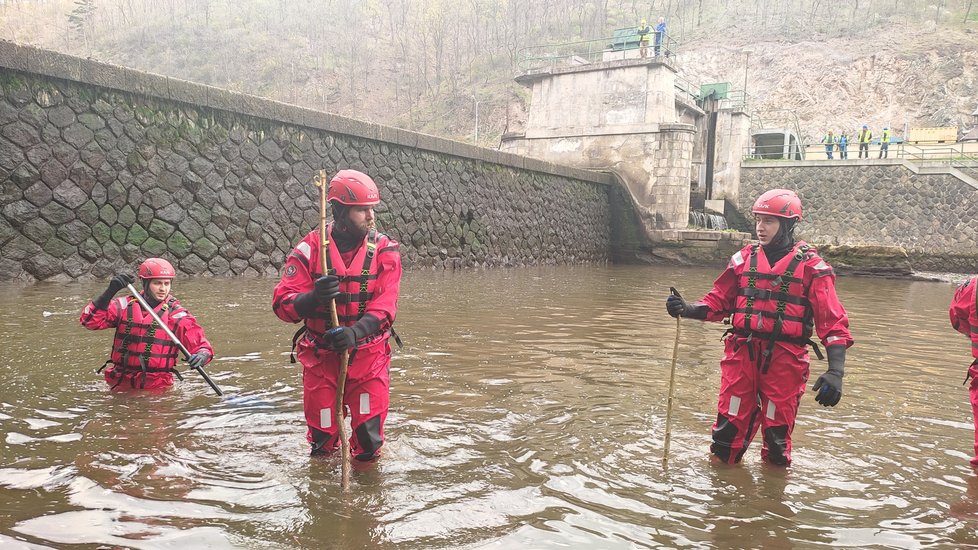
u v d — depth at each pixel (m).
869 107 52.28
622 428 3.84
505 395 4.52
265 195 11.86
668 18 67.06
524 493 2.82
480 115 55.88
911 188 27.09
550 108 25.80
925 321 9.66
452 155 16.42
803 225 29.00
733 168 29.88
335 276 2.66
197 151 10.77
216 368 4.96
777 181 29.44
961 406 4.68
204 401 4.09
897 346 7.30
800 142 35.41
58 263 9.12
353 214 2.91
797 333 3.10
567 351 6.20
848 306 11.72
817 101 53.50
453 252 16.52
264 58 67.25
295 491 2.75
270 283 10.32
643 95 24.17
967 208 26.12
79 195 9.33
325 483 2.85
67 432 3.40
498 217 18.33
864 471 3.26
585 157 25.12
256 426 3.62
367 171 13.92
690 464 3.26
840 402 4.70
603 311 9.29
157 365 4.25
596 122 24.92
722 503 2.79
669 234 23.58
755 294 3.17
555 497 2.79
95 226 9.51
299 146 12.45
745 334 3.18
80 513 2.46
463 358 5.70
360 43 71.12
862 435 3.89
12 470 2.87
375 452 3.12
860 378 5.56
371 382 3.04
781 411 3.15
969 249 26.08
